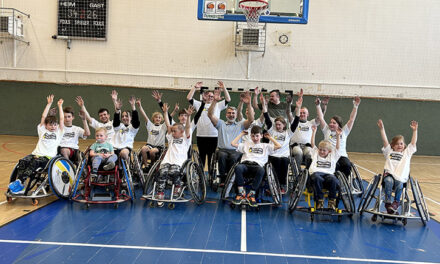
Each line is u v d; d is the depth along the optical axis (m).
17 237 3.18
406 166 4.25
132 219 3.88
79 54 11.25
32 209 4.06
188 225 3.76
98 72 11.27
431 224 4.21
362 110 11.14
